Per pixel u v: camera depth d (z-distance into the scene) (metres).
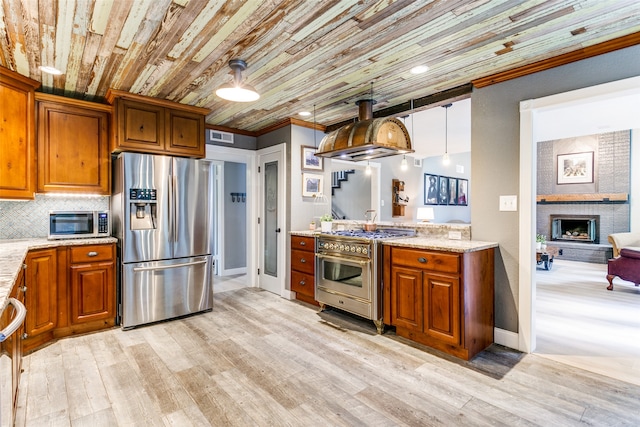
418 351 2.55
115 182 3.24
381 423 1.71
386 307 2.83
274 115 3.87
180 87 2.92
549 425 1.69
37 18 1.82
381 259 2.89
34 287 2.54
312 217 4.29
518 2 1.71
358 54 2.30
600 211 6.57
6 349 1.06
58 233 2.94
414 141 5.64
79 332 2.92
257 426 1.69
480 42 2.14
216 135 4.30
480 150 2.78
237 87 2.39
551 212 7.16
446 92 3.05
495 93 2.69
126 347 2.63
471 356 2.40
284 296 4.14
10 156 2.56
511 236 2.61
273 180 4.41
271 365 2.33
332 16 1.83
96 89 2.98
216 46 2.17
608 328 3.00
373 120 2.99
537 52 2.29
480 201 2.78
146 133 3.20
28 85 2.70
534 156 2.52
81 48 2.18
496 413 1.79
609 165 6.50
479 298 2.48
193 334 2.91
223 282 5.00
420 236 3.13
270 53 2.28
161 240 3.20
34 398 1.92
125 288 3.00
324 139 3.35
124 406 1.85
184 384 2.09
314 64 2.46
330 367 2.31
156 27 1.93
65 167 3.01
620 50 2.11
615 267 4.29
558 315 3.35
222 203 5.56
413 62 2.44
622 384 2.07
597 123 4.20
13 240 2.89
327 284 3.37
